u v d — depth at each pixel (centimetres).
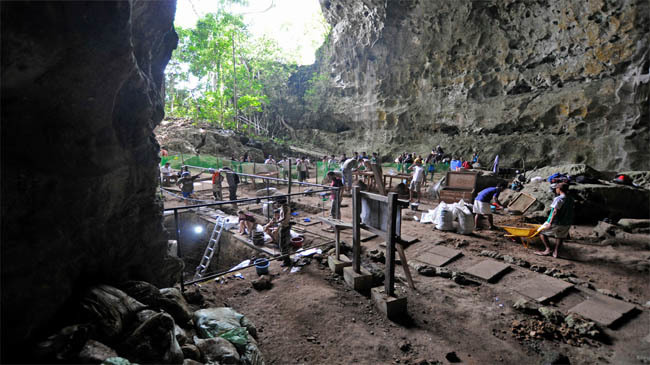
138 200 329
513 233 657
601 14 1691
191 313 354
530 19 1995
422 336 366
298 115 3594
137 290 304
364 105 3031
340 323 385
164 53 346
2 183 189
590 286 486
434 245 665
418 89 2700
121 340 238
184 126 2655
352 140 3180
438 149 2088
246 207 1090
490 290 479
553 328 380
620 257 582
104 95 226
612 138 1673
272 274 524
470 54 2322
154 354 237
